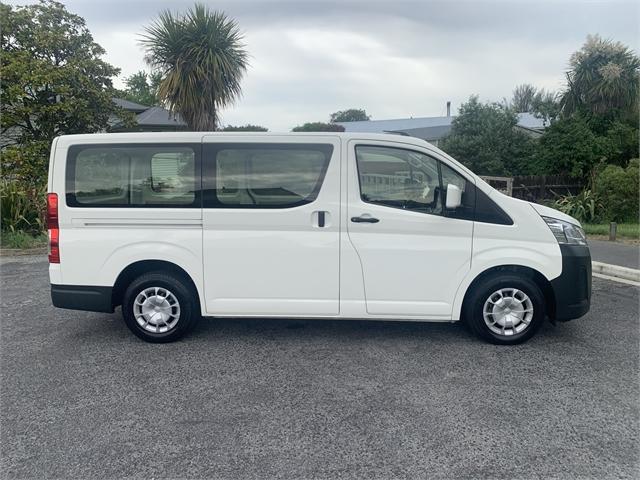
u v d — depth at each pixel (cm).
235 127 1495
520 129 1852
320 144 425
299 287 432
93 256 433
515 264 423
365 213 422
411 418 312
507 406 327
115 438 290
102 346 439
